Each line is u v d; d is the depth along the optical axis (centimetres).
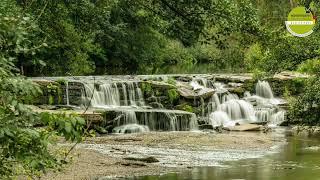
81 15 1977
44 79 2744
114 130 2442
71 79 2895
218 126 2739
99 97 2761
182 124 2622
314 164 1659
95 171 1457
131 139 2170
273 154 1884
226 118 2975
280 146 2098
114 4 1923
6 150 468
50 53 3509
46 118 484
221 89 3206
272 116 2988
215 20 1262
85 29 2097
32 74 3722
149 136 2267
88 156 1666
